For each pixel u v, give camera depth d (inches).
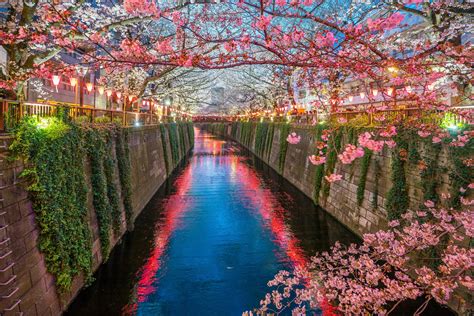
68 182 398.9
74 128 435.2
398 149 508.1
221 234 681.0
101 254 509.7
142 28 892.0
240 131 3065.9
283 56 176.4
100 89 776.3
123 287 473.1
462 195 385.4
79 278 420.2
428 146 454.6
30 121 327.3
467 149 379.9
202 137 3946.9
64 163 391.9
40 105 374.9
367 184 633.0
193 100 2126.0
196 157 2007.9
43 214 331.3
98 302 436.8
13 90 432.5
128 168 685.9
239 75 1801.2
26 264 305.1
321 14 589.6
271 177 1357.0
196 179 1296.8
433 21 450.9
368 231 609.9
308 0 172.6
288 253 587.5
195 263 550.0
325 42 188.9
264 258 568.1
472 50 204.1
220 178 1321.4
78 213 416.2
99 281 482.6
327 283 313.3
